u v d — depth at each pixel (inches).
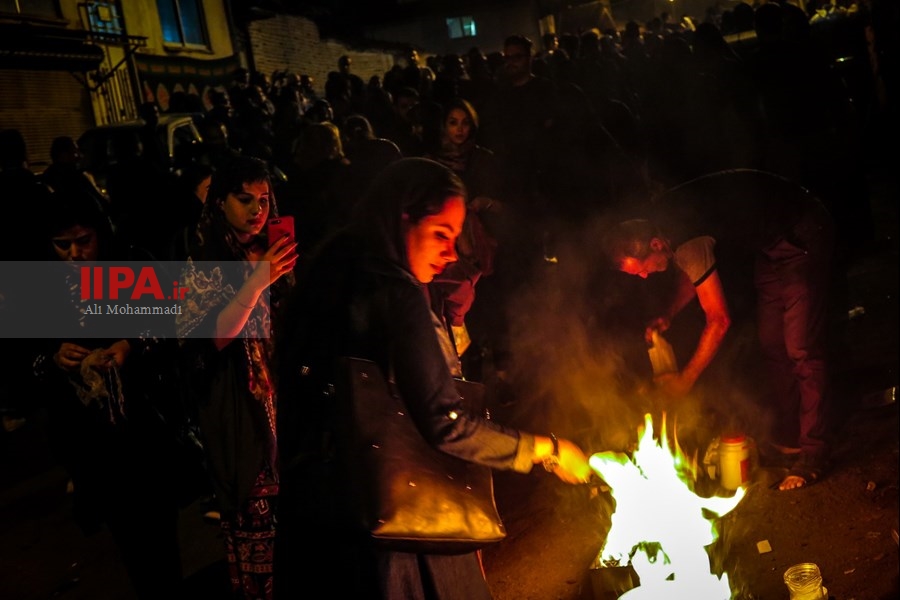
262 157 386.6
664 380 168.6
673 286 167.6
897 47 420.8
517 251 259.4
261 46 978.7
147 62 729.6
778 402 186.7
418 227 99.6
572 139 269.7
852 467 175.6
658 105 310.3
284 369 101.3
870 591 136.7
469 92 402.0
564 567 158.9
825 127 282.7
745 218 162.2
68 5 641.6
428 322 97.7
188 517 213.3
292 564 100.2
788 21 284.2
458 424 97.7
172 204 221.3
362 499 94.6
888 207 377.4
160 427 151.3
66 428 149.0
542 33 1433.3
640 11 1302.9
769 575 145.5
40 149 594.9
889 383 211.6
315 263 102.3
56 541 213.0
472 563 104.3
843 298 247.6
